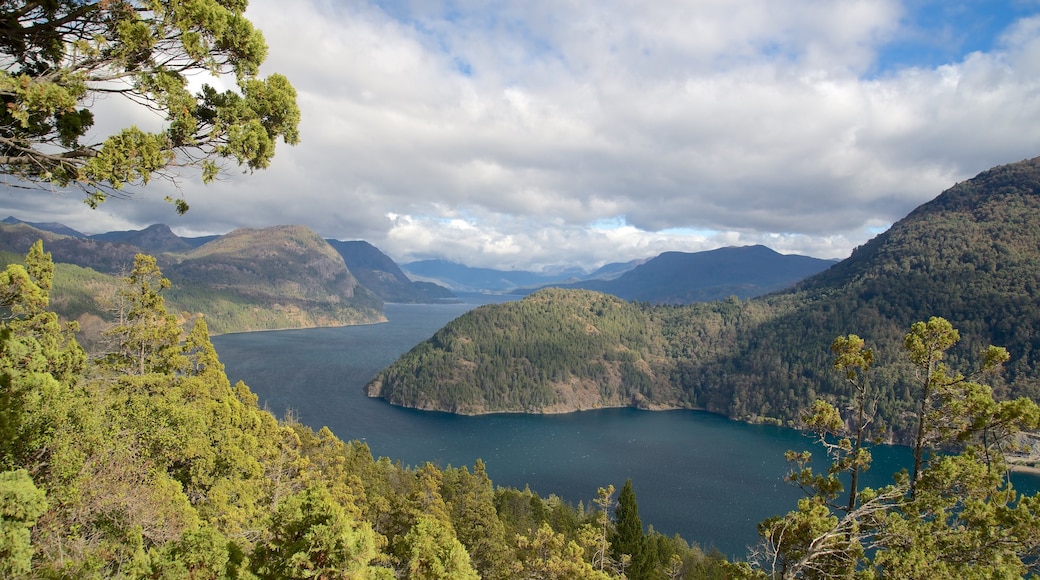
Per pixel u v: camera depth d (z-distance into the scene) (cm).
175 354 4300
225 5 1288
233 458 3409
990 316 17725
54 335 3275
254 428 4191
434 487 5553
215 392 4150
